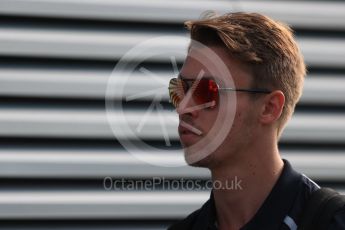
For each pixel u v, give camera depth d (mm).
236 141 9023
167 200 14320
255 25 9102
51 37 14086
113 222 14172
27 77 13914
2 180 13758
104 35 14297
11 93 13852
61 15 14148
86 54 14188
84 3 14242
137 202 14219
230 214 9328
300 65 9422
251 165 9133
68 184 13992
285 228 8875
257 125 9078
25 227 13852
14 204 13750
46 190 13906
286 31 9305
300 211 8953
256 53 8969
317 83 14969
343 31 15219
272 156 9227
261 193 9188
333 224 8508
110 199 14125
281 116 9227
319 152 14898
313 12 15133
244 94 8992
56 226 13961
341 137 14969
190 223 9883
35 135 13891
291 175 9234
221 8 14797
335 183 14969
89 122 14055
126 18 14398
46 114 13945
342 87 15047
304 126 14828
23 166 13805
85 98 14094
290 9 15078
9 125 13781
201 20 9188
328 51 15086
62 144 13992
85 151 14055
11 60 13922
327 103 14992
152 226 14320
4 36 13914
